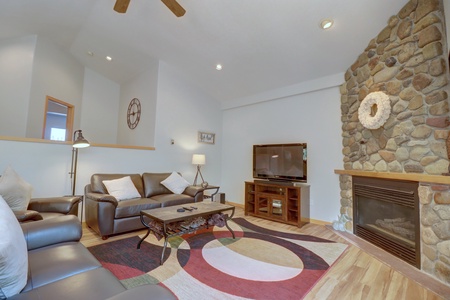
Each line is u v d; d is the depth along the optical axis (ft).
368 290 6.04
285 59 11.75
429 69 7.02
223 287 6.07
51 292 3.30
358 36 9.46
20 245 3.40
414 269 7.15
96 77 18.71
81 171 11.48
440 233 6.47
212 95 17.83
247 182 14.35
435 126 6.84
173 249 8.52
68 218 5.69
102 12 11.23
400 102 8.05
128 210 9.85
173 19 10.66
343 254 8.32
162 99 14.80
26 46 12.96
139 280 6.31
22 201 7.15
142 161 13.75
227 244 9.14
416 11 7.41
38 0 9.87
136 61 15.46
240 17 9.71
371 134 9.56
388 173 8.32
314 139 13.04
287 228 11.52
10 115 12.60
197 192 12.62
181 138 15.78
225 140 18.38
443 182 6.27
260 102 15.90
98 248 8.46
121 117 19.33
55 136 22.84
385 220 9.02
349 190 10.96
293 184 12.60
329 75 12.23
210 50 12.41
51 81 14.32
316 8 8.56
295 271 7.00
